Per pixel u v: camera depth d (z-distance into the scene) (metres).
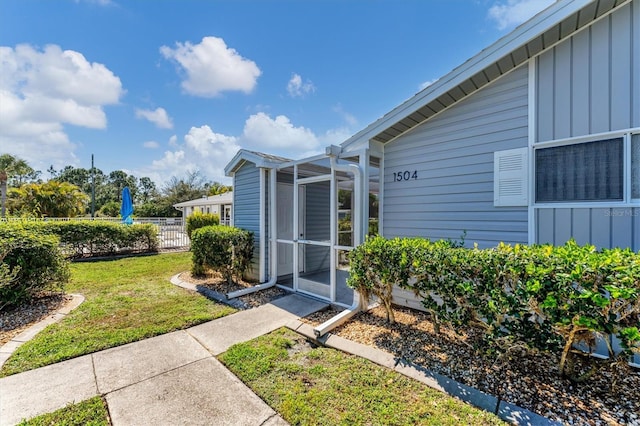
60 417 2.17
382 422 2.12
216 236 5.91
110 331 3.70
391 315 3.85
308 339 3.59
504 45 3.39
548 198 3.42
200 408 2.29
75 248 9.52
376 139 4.77
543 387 2.44
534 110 3.50
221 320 4.15
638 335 1.99
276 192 6.34
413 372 2.71
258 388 2.55
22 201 15.33
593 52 3.13
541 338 2.41
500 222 3.77
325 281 6.03
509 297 2.49
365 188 4.54
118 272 7.43
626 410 2.15
